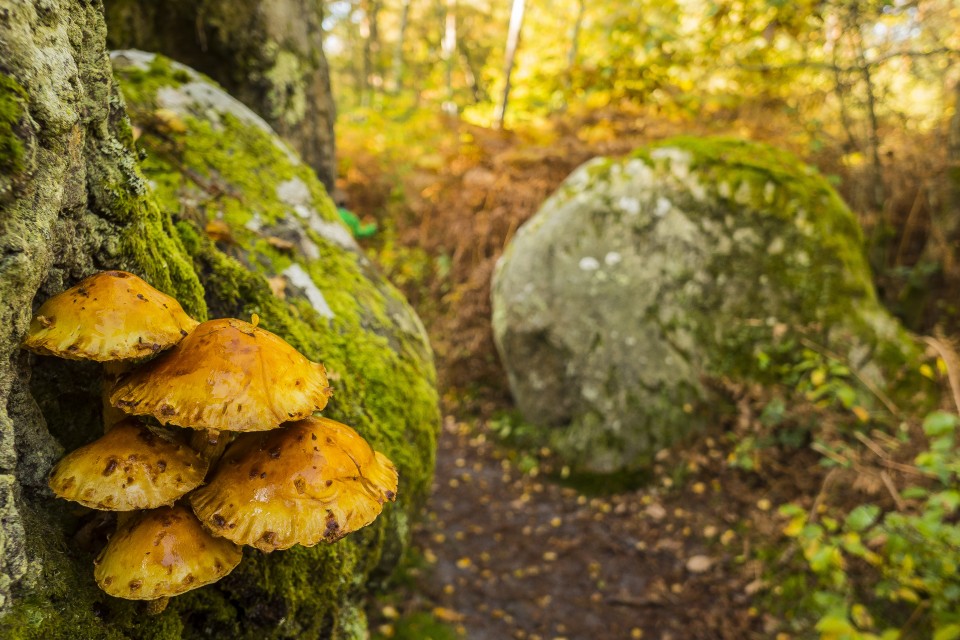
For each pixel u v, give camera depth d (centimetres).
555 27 1178
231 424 100
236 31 318
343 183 782
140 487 99
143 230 137
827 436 364
